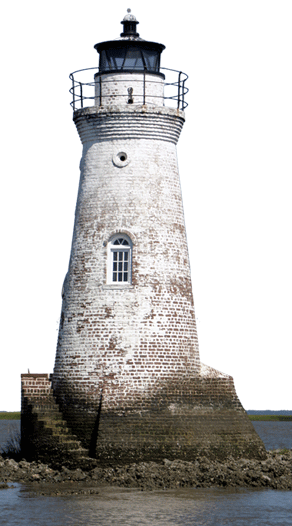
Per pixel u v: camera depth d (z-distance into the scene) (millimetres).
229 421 42688
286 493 37750
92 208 43125
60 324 43781
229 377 43500
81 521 31781
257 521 32406
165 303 42125
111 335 41562
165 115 43031
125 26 45219
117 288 41906
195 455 40812
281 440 78375
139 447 40094
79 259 43094
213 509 34156
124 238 42438
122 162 42781
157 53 44625
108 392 41000
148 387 41094
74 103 44719
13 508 33750
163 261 42438
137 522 31797
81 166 44438
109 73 43531
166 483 38312
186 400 41812
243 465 41188
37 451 41438
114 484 38656
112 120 42844
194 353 43125
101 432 40406
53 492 36656
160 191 43000
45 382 43250
